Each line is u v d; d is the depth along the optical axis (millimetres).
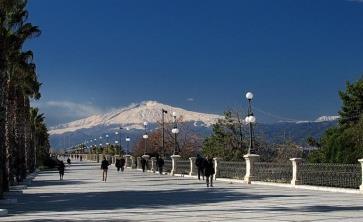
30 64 42031
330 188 28172
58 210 19359
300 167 31703
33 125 79562
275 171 34594
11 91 39344
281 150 54938
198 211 18078
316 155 39562
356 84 52469
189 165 51594
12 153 40094
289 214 16609
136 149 103938
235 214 16828
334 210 17781
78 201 23469
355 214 16469
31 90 48156
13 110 42438
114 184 38094
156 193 28188
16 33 33719
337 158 35094
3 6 26828
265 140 57000
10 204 22203
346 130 37062
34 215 17656
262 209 18391
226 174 41562
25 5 33500
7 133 36125
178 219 15688
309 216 15961
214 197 24516
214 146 56719
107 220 15758
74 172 65938
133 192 29234
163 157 63562
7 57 31031
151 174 58156
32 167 67250
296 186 31156
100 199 24469
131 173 61500
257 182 36000
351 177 27656
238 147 56094
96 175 55719
